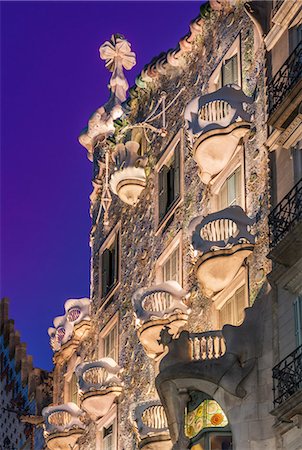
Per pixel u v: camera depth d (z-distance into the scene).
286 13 34.16
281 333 30.78
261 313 31.80
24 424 50.72
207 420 31.59
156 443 35.44
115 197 46.62
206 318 35.41
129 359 41.38
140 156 43.44
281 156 33.03
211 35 39.69
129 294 42.78
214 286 34.28
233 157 35.66
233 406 30.81
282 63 34.16
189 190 38.91
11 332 54.94
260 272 32.47
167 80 42.97
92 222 49.44
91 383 41.66
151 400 36.69
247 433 30.23
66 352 47.84
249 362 31.14
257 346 31.38
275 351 30.73
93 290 47.22
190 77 40.94
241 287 33.72
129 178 42.97
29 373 52.00
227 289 34.19
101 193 48.62
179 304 36.88
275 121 32.56
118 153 43.91
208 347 32.00
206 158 35.91
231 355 31.25
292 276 30.56
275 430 29.83
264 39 35.38
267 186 33.22
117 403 41.25
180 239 38.66
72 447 44.44
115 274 44.94
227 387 30.77
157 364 38.41
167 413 32.62
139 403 36.78
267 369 30.80
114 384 41.25
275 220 31.34
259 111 34.78
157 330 36.84
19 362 53.22
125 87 49.97
